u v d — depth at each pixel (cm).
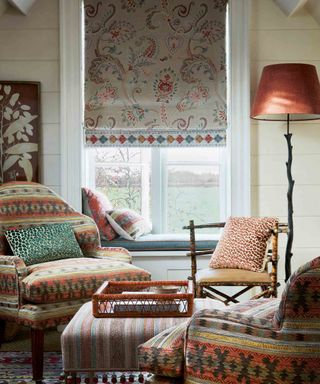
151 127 528
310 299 220
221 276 422
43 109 520
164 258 514
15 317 387
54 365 402
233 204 521
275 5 524
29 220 448
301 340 223
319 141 523
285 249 520
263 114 473
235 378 232
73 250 443
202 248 512
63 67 516
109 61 527
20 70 519
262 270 436
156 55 527
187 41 527
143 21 527
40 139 519
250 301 279
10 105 516
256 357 229
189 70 527
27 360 412
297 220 525
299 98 459
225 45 528
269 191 525
